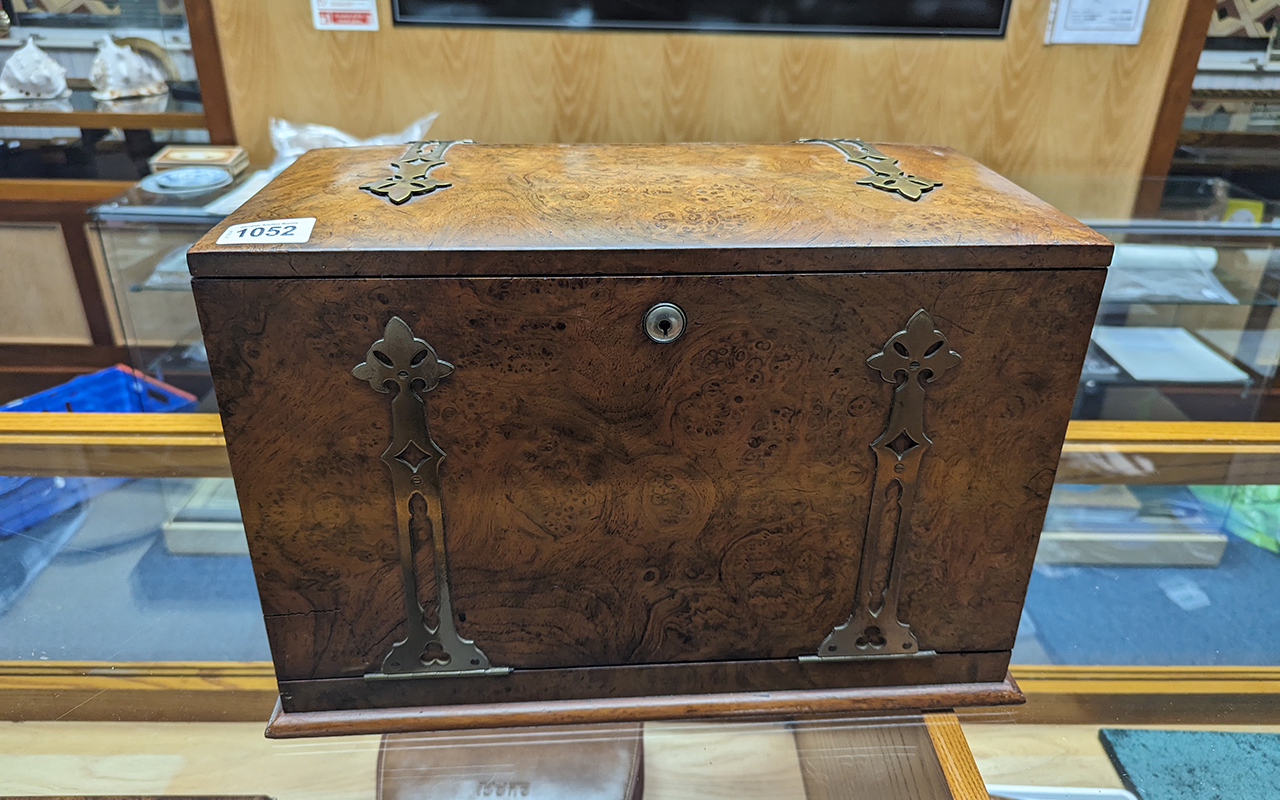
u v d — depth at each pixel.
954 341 0.67
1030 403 0.70
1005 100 1.32
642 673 0.80
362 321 0.63
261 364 0.64
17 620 0.89
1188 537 1.08
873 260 0.64
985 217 0.68
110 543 1.01
